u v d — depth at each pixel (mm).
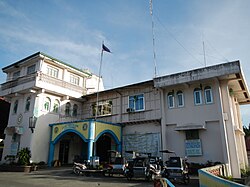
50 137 22844
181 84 19266
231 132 17172
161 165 16516
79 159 22078
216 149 17359
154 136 20562
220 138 17359
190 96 19484
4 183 12523
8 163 21703
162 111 20281
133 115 22234
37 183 12586
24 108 23766
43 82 22734
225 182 6340
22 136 22859
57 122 24062
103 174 16797
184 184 12914
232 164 16531
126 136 22484
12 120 24844
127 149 21984
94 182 13133
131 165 14664
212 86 18609
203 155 17812
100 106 25422
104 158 23578
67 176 15906
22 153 20422
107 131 21047
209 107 18328
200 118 18531
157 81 20250
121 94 23875
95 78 31094
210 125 18094
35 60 24016
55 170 19172
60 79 24656
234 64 16812
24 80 23469
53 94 24203
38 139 22000
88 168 17234
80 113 26906
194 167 17172
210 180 7906
